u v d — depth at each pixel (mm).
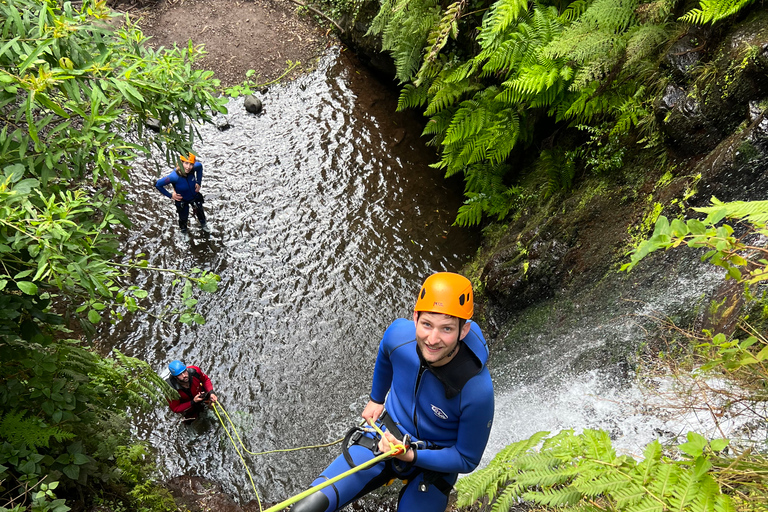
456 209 7934
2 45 2383
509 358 5215
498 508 2314
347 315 6660
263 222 7629
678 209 4434
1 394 2949
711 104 4422
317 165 8375
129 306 2910
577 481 1941
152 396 4449
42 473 3090
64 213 2230
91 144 2646
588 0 5754
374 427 2332
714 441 1684
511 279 5789
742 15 4402
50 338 3072
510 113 6594
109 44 3016
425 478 2443
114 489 3887
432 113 8055
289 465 5250
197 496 4723
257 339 6363
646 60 5070
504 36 6020
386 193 8094
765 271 1634
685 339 3615
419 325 2059
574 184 6074
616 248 4984
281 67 9703
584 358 4227
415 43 7617
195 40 9836
